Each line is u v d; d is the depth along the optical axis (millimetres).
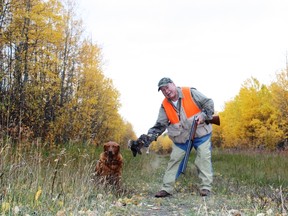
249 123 30484
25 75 13484
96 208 4645
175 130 6520
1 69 12750
